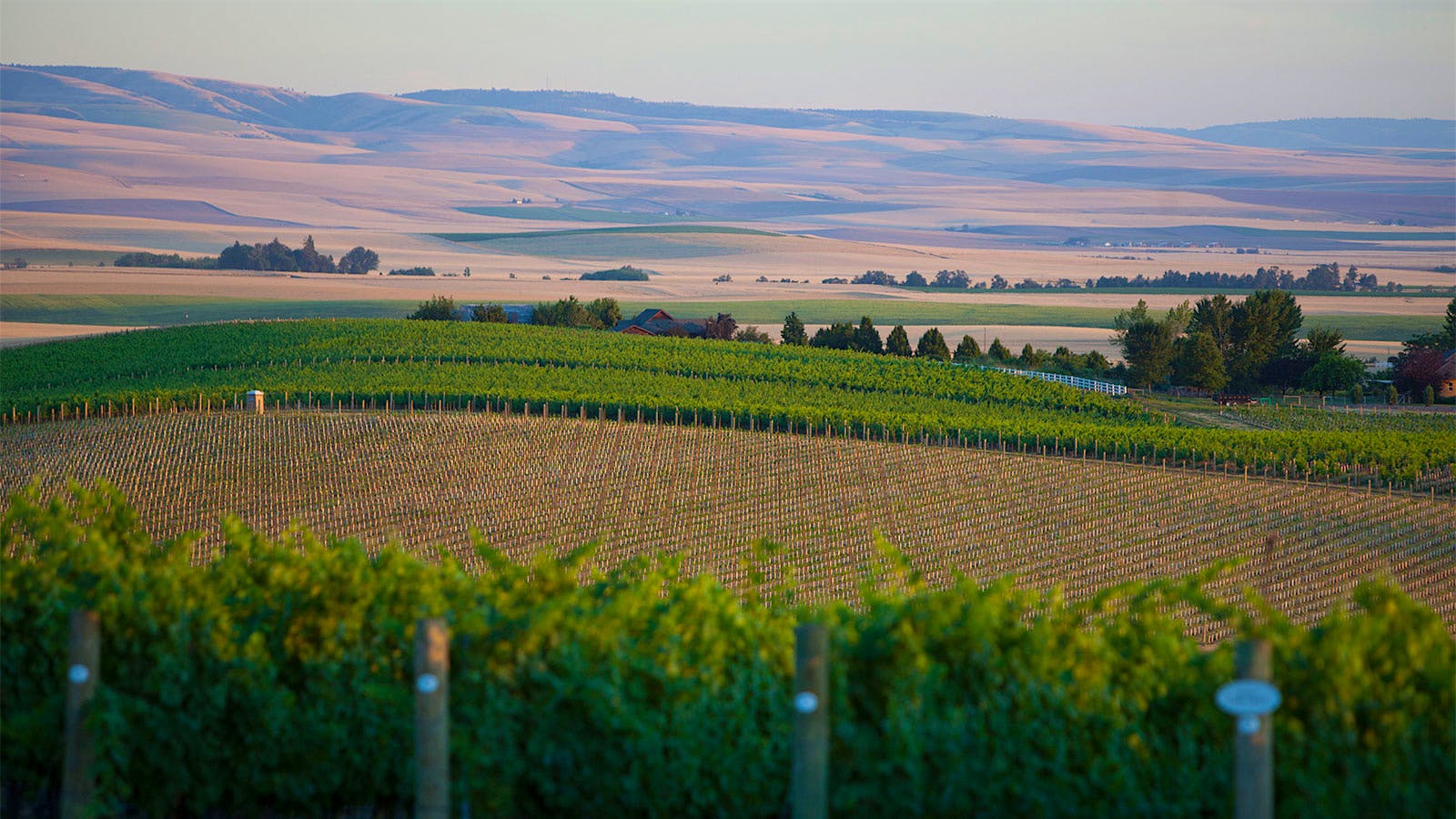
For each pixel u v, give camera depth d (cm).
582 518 13812
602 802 2961
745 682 3073
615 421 19212
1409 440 17000
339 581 3231
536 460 16400
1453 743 2734
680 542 12769
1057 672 2891
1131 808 2759
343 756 3134
